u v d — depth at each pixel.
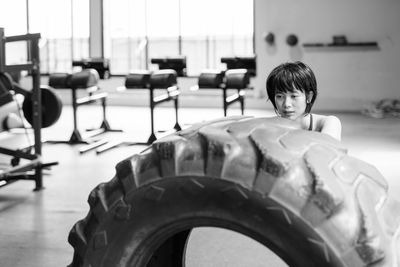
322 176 0.85
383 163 6.14
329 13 11.59
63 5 13.16
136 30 13.03
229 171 0.87
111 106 12.61
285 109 1.96
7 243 3.65
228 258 3.25
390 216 0.90
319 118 1.99
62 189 5.16
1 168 6.22
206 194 0.89
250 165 0.87
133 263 0.99
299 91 1.93
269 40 11.87
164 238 0.98
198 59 12.88
